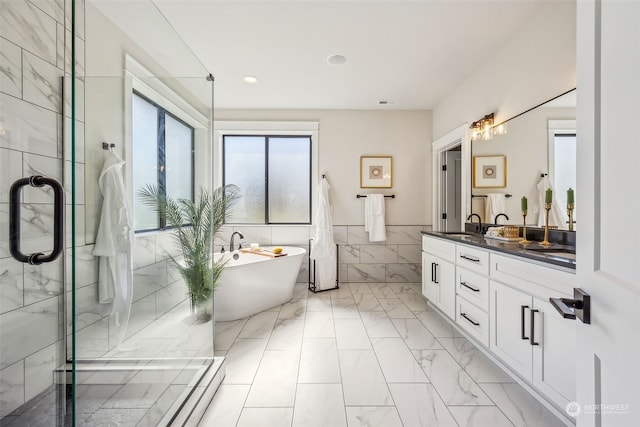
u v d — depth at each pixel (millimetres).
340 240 3500
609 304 514
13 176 1130
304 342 1959
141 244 1492
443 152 3311
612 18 504
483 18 1826
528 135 1945
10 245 1125
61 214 1127
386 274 3523
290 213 3621
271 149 3586
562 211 1732
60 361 1216
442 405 1318
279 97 3105
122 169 1438
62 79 1269
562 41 1664
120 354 1346
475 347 1875
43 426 1154
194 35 1983
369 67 2439
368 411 1283
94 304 1287
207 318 1739
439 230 3344
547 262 1226
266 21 1836
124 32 1463
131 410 1215
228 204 3428
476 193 2543
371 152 3504
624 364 469
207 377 1419
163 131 1647
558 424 1192
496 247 1604
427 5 1700
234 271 2305
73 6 930
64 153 1272
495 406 1312
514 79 2057
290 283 2822
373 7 1711
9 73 1125
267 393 1415
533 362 1316
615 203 502
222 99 3154
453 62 2373
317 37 2010
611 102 511
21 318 1150
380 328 2186
